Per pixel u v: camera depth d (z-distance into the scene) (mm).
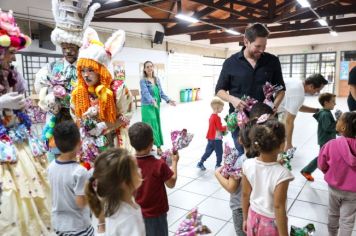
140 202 1540
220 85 2178
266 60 2074
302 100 3611
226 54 17625
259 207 1373
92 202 1193
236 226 1704
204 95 15828
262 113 1669
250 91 2078
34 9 7414
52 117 2244
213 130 3596
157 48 12008
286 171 1332
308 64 15859
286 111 3686
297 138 5402
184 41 13734
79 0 2152
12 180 1799
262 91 2061
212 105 3602
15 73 2037
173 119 8117
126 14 10125
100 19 8875
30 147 1981
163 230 1613
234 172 1580
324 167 1941
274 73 2109
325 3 6855
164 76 12562
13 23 1924
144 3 6848
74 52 2219
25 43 1992
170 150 1721
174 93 13320
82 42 2107
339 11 8383
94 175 1151
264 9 8672
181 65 13680
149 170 1539
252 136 1388
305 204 2686
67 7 2105
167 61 12680
